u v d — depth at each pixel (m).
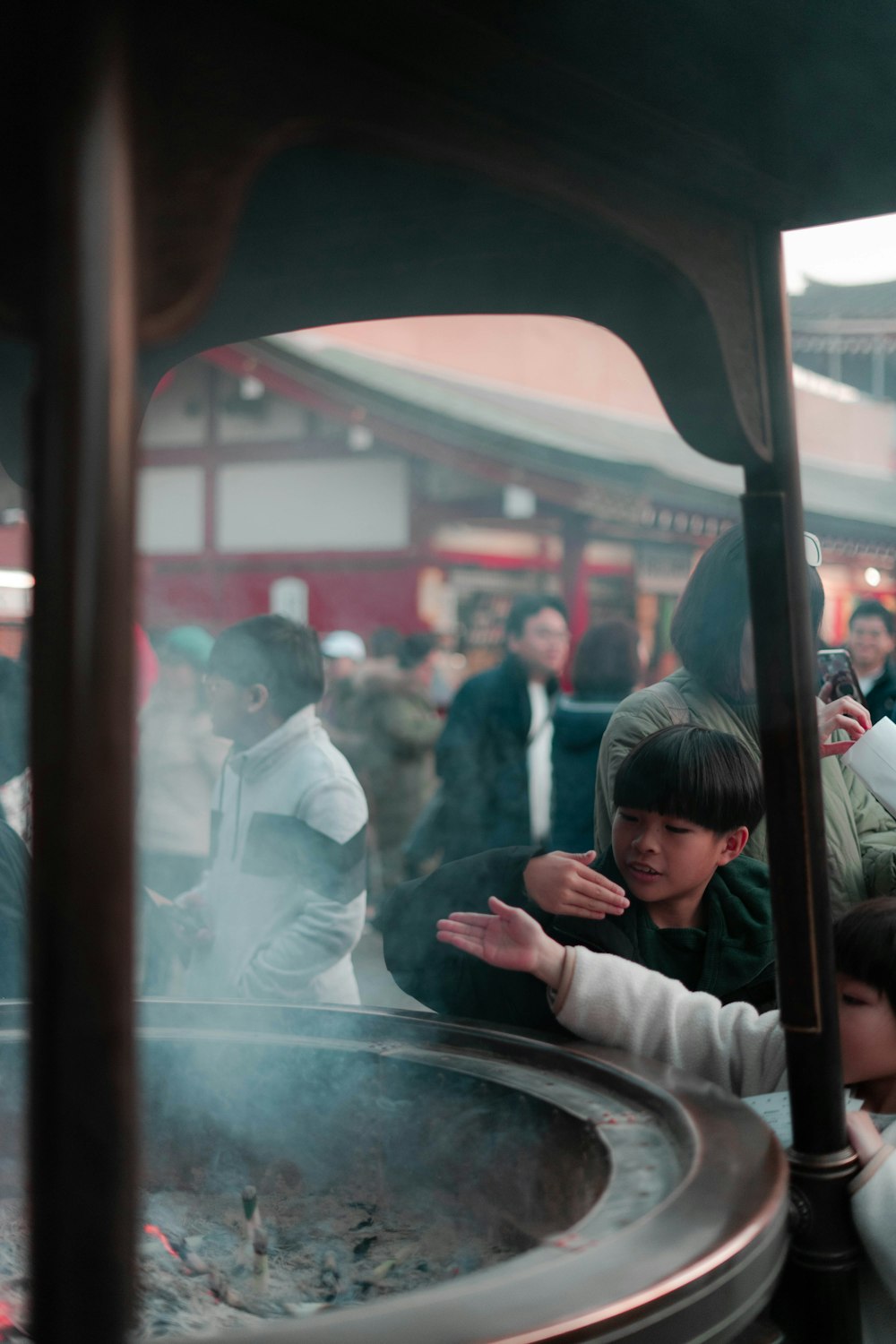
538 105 0.89
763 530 1.13
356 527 13.26
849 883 1.67
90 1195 0.60
